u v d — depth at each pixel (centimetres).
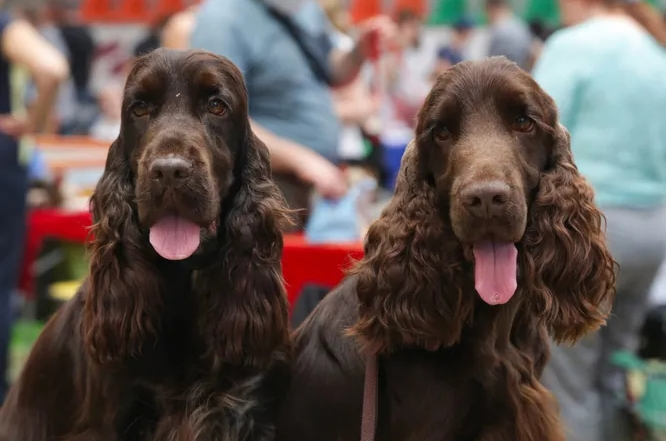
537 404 329
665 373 604
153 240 310
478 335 322
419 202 319
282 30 514
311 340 351
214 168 324
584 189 325
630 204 549
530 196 318
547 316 320
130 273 330
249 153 347
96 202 339
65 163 852
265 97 514
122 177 335
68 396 354
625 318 589
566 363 571
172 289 343
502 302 293
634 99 543
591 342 569
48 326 367
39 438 354
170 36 687
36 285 856
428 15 1262
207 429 328
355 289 341
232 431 333
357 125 931
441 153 312
